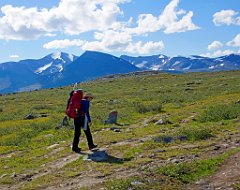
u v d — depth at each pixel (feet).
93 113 116.47
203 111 89.25
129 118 98.99
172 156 48.26
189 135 58.54
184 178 38.91
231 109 83.46
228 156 44.88
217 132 61.36
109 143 61.87
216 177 38.63
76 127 58.80
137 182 37.96
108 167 46.93
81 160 52.49
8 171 52.70
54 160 55.77
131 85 321.11
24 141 78.64
